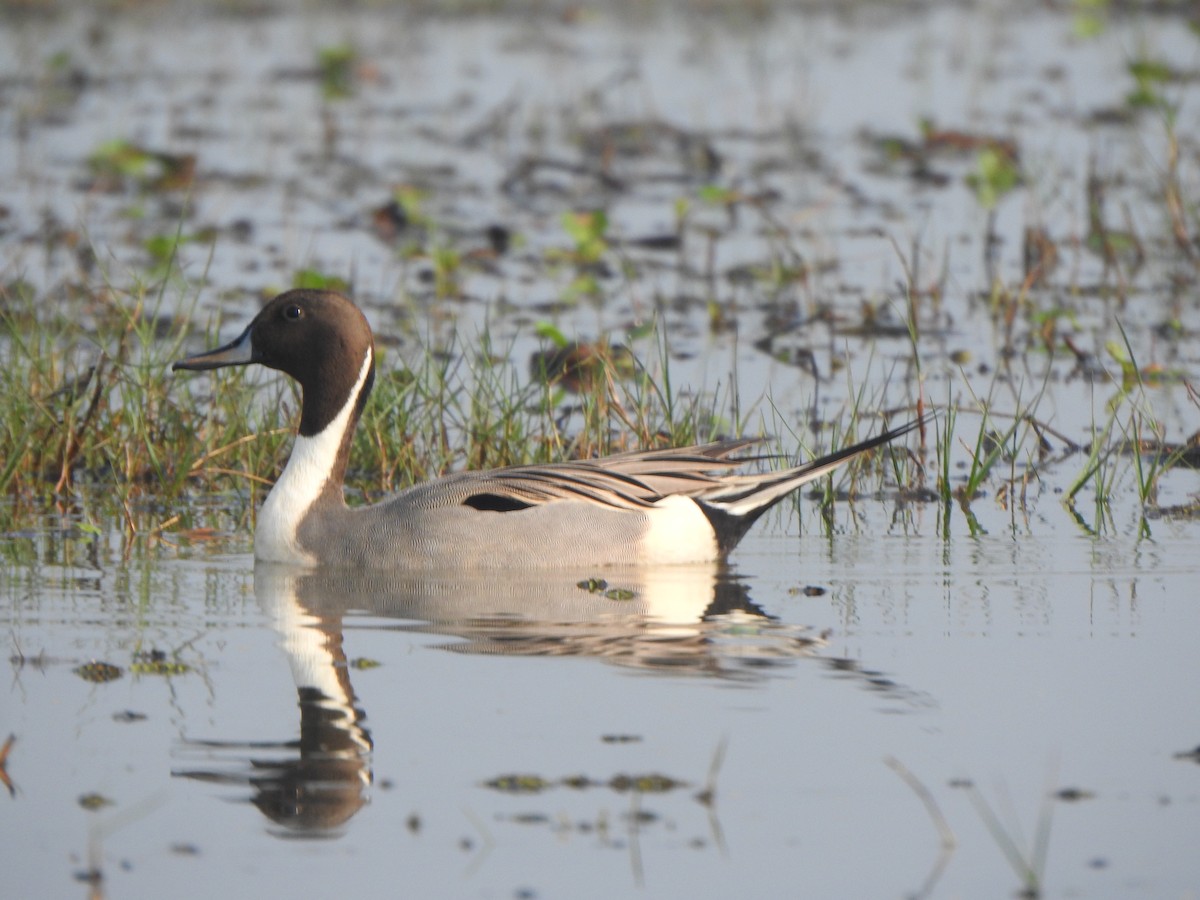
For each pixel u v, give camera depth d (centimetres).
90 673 942
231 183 2462
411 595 1110
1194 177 2378
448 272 1997
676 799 793
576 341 1662
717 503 1207
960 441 1441
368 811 782
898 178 2511
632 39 3544
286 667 958
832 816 779
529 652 986
